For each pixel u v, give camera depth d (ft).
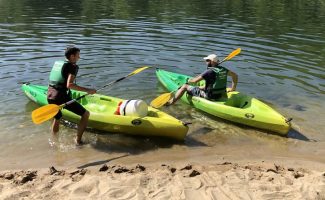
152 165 17.93
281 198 14.65
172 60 35.78
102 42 41.96
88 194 14.73
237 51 26.18
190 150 19.77
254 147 20.30
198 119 23.89
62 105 19.74
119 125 20.85
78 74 31.12
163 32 47.60
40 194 14.74
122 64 34.19
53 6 68.74
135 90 28.04
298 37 46.03
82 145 20.02
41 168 17.52
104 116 21.11
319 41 43.98
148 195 14.65
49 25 50.98
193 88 25.54
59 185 15.46
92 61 34.78
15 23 52.01
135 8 68.90
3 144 19.81
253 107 23.34
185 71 32.83
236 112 22.98
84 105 24.26
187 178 16.15
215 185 15.58
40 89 26.02
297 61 35.99
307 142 20.86
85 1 76.18
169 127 20.34
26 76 30.48
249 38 45.01
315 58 37.06
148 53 37.93
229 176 16.44
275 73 32.53
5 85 28.37
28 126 21.97
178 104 26.16
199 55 37.50
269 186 15.49
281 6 74.59
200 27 51.11
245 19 58.44
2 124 22.07
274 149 20.07
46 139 20.52
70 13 61.52
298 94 27.89
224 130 22.38
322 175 16.76
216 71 24.16
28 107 24.64
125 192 14.84
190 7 71.00
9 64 33.45
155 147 20.04
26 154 18.92
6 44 40.40
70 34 45.68
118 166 17.57
